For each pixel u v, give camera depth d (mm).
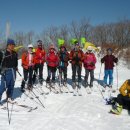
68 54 11266
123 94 7781
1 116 7289
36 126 6559
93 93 10672
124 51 21984
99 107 8336
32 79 10883
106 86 11836
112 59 11539
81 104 8609
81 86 11594
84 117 7312
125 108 8078
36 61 11008
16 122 6828
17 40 31312
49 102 9180
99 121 7023
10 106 8297
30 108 8219
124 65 19734
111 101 8656
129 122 7008
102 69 17766
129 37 30500
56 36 29500
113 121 7051
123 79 14195
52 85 11078
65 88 11109
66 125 6633
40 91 10492
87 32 31188
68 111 7871
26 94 9961
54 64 11039
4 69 8250
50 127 6492
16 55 8523
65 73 11289
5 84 8242
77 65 11078
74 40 11133
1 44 20516
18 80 12555
